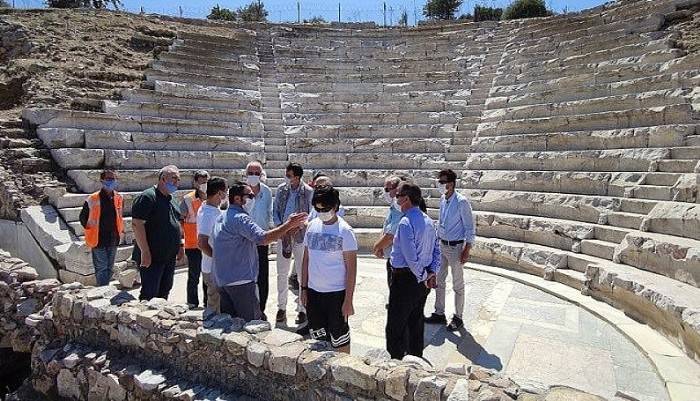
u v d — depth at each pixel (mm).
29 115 10805
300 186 6883
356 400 3998
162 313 5383
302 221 5160
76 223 8992
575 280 8062
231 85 16078
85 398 5434
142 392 4914
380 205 12719
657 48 12367
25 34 15172
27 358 7453
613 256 8008
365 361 4180
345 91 17078
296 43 20438
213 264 5434
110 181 7375
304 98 16391
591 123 11305
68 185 9906
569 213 9867
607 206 9219
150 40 16875
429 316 6902
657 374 5098
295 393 4312
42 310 6461
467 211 6438
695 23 13117
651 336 5980
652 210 8031
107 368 5301
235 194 5230
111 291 6320
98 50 15203
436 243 5223
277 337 4734
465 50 18609
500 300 7684
